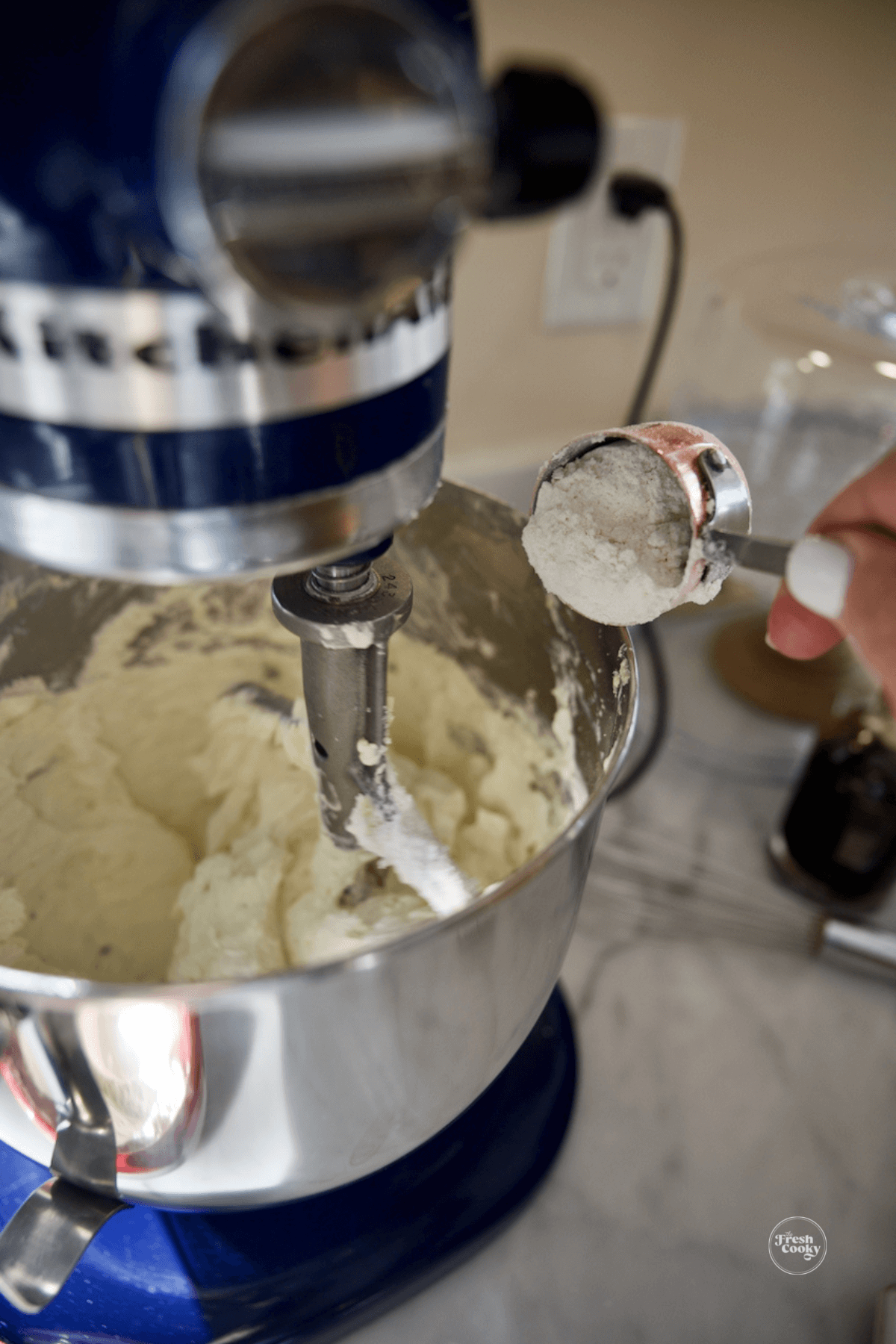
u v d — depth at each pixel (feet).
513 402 2.21
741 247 2.25
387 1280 1.19
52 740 1.87
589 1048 1.52
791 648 1.15
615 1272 1.25
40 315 0.60
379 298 0.59
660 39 1.86
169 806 1.92
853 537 0.96
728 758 2.07
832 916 1.70
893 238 2.38
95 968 1.64
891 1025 1.57
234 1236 1.23
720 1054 1.52
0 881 1.70
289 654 2.00
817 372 2.04
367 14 0.51
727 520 1.01
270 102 0.49
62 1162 0.98
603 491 1.04
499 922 0.85
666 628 2.45
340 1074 0.88
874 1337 1.15
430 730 1.96
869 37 2.04
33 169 0.55
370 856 1.57
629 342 2.25
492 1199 1.28
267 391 0.65
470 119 0.54
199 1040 0.80
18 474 0.67
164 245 0.56
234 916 1.68
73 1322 1.13
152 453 0.65
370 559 0.89
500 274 2.00
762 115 2.06
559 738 1.59
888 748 1.71
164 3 0.52
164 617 1.89
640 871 1.81
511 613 1.56
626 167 1.98
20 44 0.53
